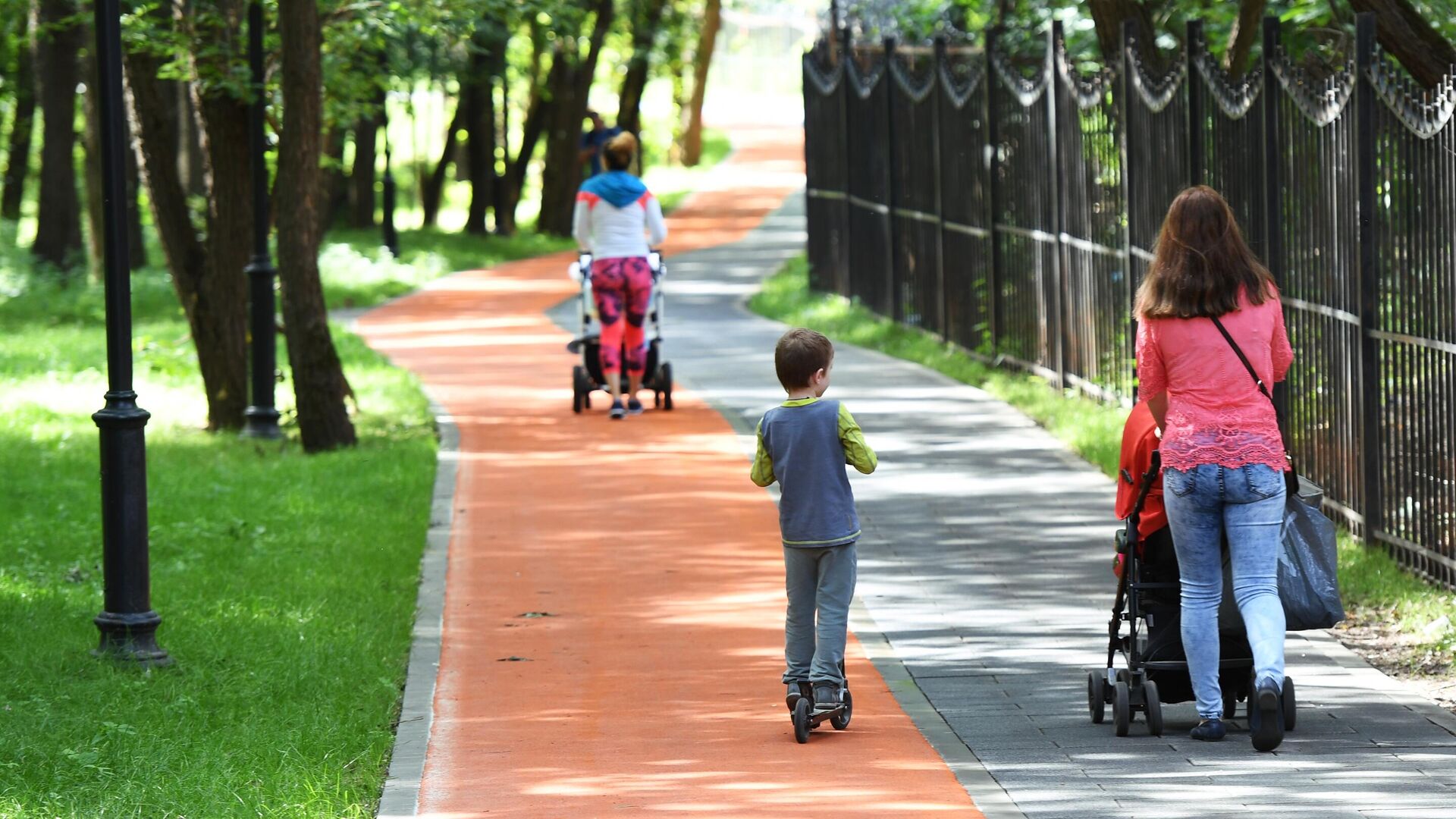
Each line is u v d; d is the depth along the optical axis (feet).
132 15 155.94
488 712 75.05
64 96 335.26
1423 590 88.48
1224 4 163.22
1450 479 87.86
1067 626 86.84
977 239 183.83
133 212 334.44
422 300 290.15
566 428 152.15
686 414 157.89
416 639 88.12
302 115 143.43
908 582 96.27
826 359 71.20
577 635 88.38
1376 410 96.53
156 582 98.68
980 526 109.19
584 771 66.18
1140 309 66.08
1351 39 128.98
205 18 156.76
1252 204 114.62
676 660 83.51
